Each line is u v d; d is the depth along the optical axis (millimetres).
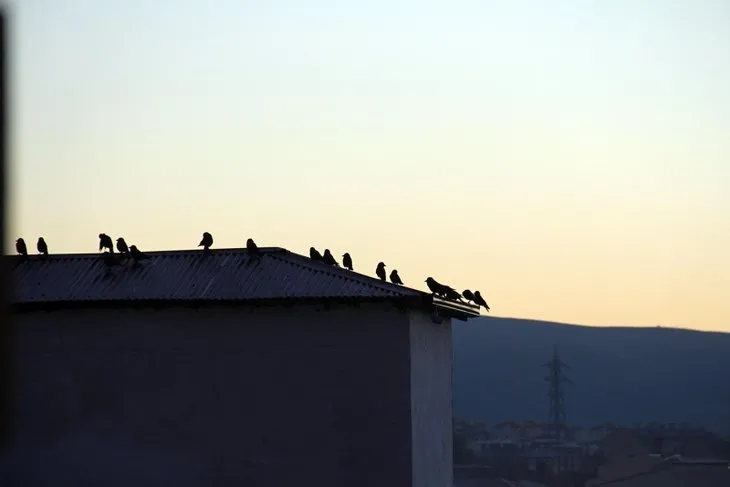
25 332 33812
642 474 124938
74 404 33250
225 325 32594
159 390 32781
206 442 32281
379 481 31156
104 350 33281
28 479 33188
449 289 35062
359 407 31500
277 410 31969
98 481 32781
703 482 116000
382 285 32125
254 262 33938
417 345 32594
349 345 31766
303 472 31578
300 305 32062
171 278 33750
